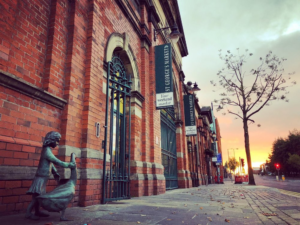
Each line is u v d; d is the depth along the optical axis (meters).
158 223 3.06
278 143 58.94
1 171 3.15
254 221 3.27
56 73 4.54
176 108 15.52
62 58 4.76
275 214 3.88
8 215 3.18
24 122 3.70
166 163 12.20
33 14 4.27
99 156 5.25
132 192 7.23
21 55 3.91
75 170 3.33
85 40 5.48
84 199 4.52
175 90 15.18
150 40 10.19
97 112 5.48
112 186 5.97
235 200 6.46
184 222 3.17
